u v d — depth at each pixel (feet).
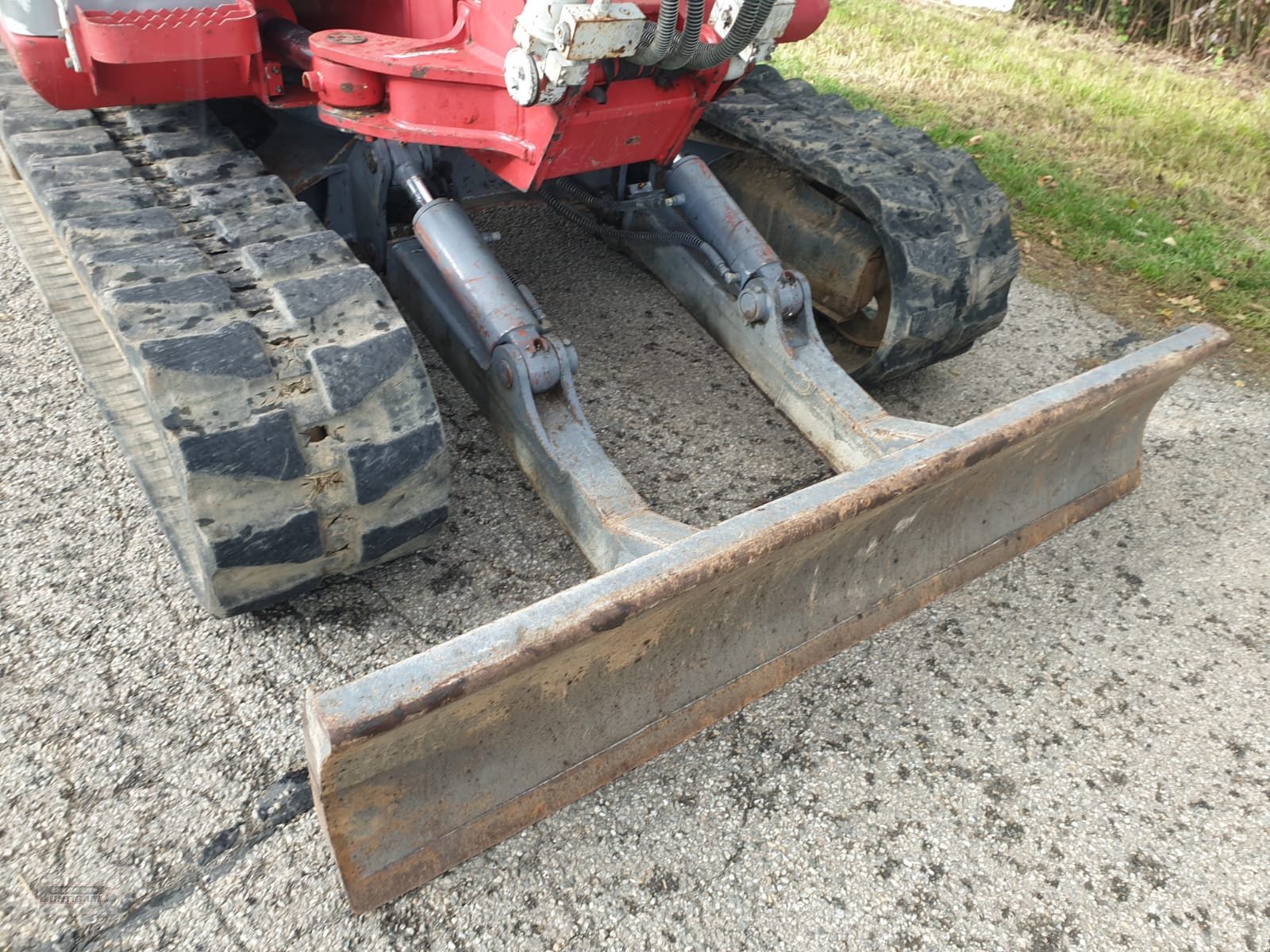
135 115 9.91
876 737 8.05
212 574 7.41
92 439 10.30
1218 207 19.56
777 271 10.84
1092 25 32.83
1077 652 9.04
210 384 6.81
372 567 8.82
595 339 12.71
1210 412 13.05
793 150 11.34
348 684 5.10
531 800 6.61
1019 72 26.53
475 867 6.84
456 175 10.98
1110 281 16.48
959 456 7.20
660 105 8.87
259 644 8.28
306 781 7.23
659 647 6.86
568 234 15.01
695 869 6.97
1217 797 7.82
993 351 13.97
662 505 10.25
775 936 6.61
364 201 10.73
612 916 6.63
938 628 9.17
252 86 9.00
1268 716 8.57
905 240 10.39
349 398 7.24
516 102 7.95
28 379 11.07
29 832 6.77
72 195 8.18
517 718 6.29
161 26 7.96
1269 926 6.93
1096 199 19.02
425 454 7.80
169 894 6.50
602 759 6.92
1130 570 10.07
